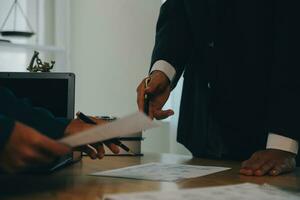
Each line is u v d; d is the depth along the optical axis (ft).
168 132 8.93
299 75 3.72
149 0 9.23
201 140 4.90
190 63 5.08
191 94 5.13
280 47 3.86
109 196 2.38
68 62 10.36
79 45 10.48
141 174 3.36
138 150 4.78
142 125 2.27
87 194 2.59
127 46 9.66
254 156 3.65
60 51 10.22
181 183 3.01
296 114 3.64
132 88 9.61
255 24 4.35
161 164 3.99
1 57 9.88
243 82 4.50
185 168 3.72
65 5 10.39
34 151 2.10
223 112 4.72
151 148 9.12
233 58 4.55
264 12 4.31
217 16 4.60
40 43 10.33
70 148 2.27
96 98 10.21
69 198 2.48
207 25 4.69
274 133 3.75
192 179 3.18
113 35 9.87
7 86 3.96
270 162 3.51
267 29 4.32
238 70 4.53
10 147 2.06
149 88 4.23
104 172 3.48
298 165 4.00
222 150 4.72
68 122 3.08
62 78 3.97
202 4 4.73
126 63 9.69
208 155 4.83
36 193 2.63
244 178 3.28
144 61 9.38
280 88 3.76
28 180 3.10
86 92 10.37
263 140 4.52
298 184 3.06
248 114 4.53
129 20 9.59
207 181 3.10
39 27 10.41
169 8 5.06
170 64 4.72
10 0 10.11
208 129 4.83
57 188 2.79
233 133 4.69
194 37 4.89
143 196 2.39
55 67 10.30
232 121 4.66
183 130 5.17
